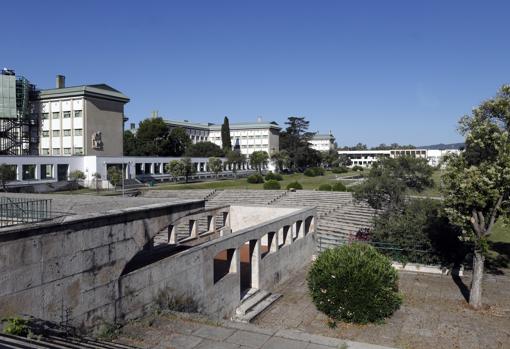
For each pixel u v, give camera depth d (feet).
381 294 44.34
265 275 57.31
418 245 68.59
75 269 32.99
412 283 60.23
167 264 39.86
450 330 43.75
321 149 568.00
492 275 63.16
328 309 45.70
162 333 33.40
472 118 51.49
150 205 51.08
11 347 22.84
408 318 47.01
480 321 46.24
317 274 46.68
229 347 30.63
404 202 85.51
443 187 54.03
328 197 137.08
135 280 36.94
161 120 308.81
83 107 217.77
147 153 294.25
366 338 41.93
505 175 45.75
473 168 48.47
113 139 235.61
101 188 190.90
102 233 36.37
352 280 44.45
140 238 43.80
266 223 58.80
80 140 219.41
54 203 59.11
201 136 434.71
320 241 80.59
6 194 78.23
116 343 30.89
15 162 166.91
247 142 430.20
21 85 205.98
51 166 182.70
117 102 237.25
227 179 281.13
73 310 32.53
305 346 31.04
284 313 49.93
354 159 607.78
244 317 47.57
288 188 169.68
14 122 205.46
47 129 226.99
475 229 50.52
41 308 30.09
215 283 46.34
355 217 105.50
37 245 29.76
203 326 35.12
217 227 81.76
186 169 231.91
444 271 64.49
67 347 26.20
